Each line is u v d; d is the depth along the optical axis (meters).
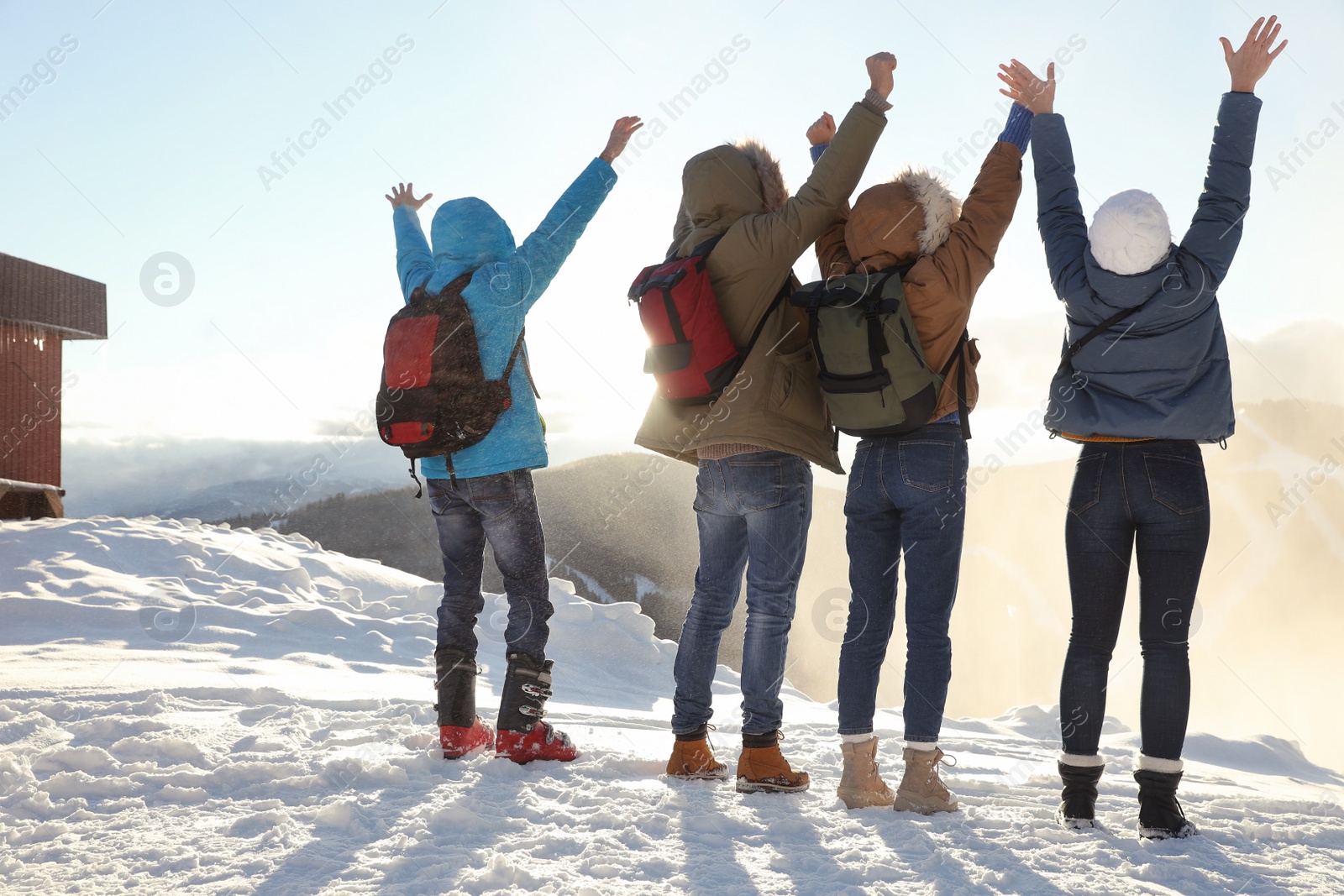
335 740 2.96
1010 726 5.30
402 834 1.96
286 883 1.63
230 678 4.51
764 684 2.56
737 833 2.09
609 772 2.73
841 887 1.70
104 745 2.67
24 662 4.70
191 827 1.98
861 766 2.41
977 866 1.84
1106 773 3.55
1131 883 1.75
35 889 1.58
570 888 1.61
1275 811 2.62
